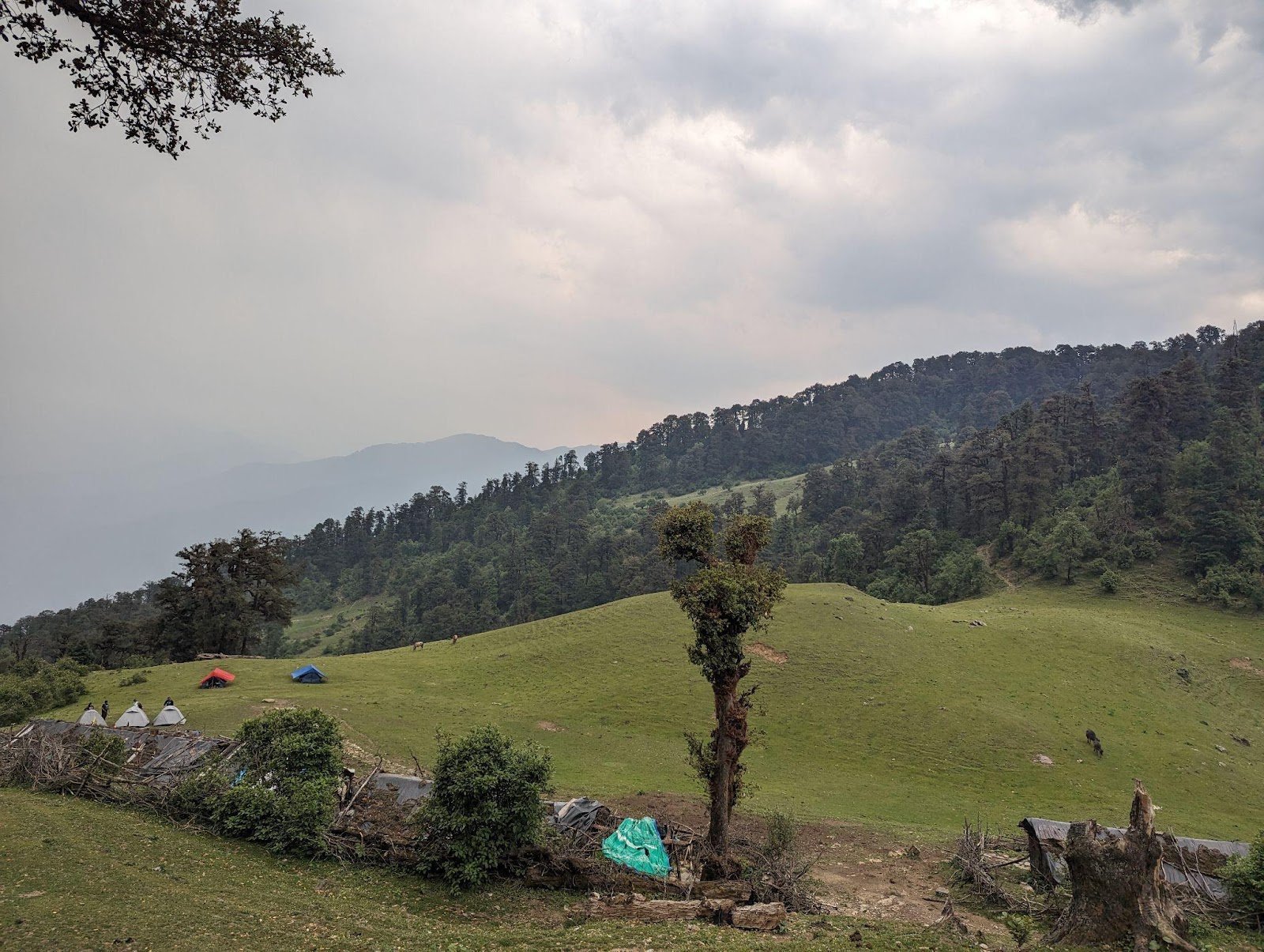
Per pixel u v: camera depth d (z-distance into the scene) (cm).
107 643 8019
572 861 1980
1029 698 5388
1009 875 2453
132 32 1131
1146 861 1530
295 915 1548
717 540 2703
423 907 1742
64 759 2458
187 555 7706
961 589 10781
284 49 1225
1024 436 13612
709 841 2338
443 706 4891
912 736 4719
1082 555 10162
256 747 2259
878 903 2156
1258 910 1941
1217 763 4575
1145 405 12275
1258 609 8231
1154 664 6122
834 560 13275
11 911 1348
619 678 5678
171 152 1268
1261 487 10206
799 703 5191
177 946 1295
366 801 2283
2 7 1084
